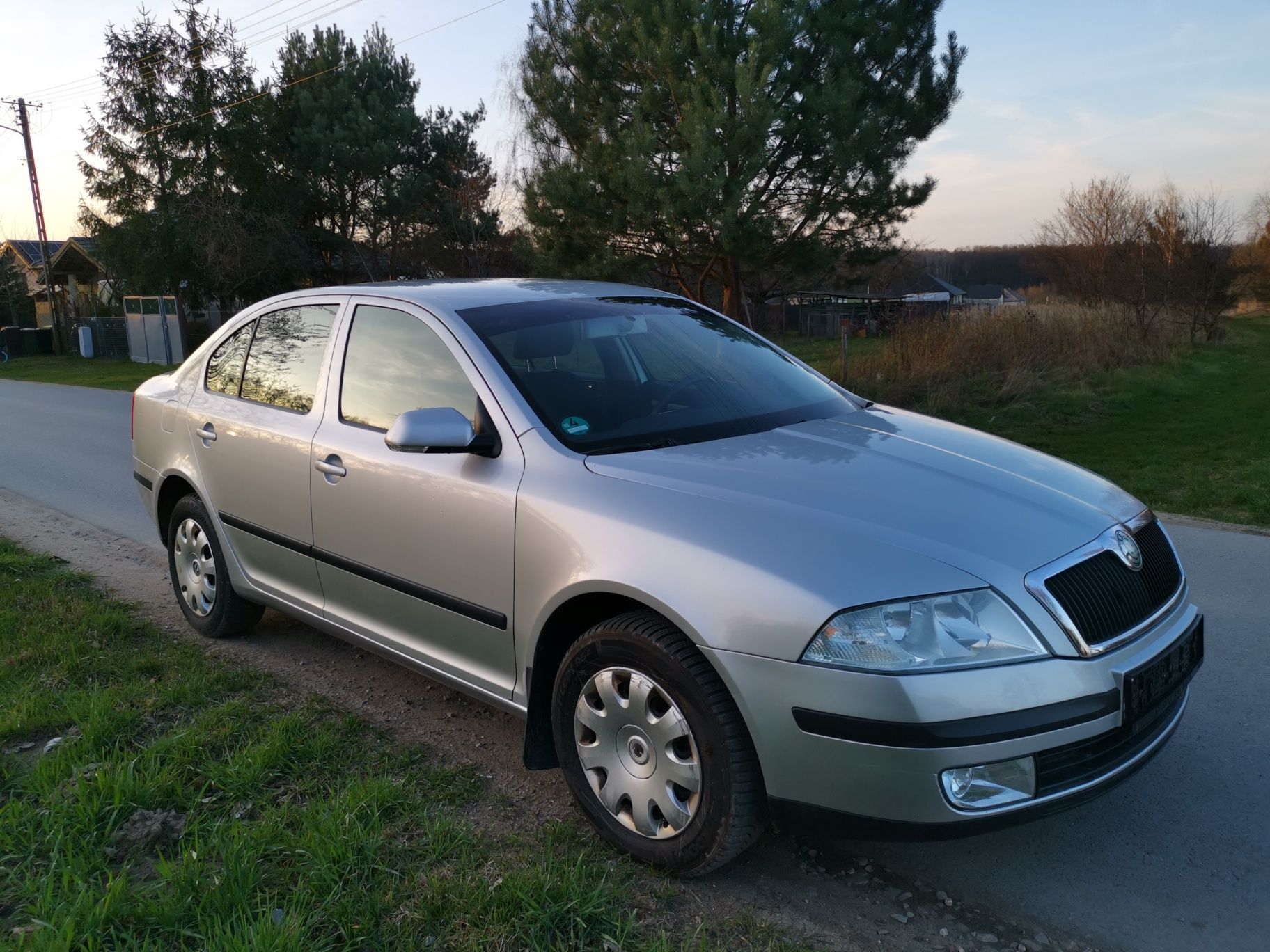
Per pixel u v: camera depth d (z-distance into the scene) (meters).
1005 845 2.96
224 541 4.48
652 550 2.64
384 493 3.45
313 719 3.75
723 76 13.38
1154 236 24.62
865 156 14.02
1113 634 2.54
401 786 3.19
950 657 2.33
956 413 13.16
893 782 2.32
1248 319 39.00
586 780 2.89
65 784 3.10
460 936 2.41
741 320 15.77
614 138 14.66
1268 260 36.75
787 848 2.92
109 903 2.43
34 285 49.25
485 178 32.19
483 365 3.32
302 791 3.17
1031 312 16.77
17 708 3.72
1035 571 2.46
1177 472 8.88
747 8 14.02
